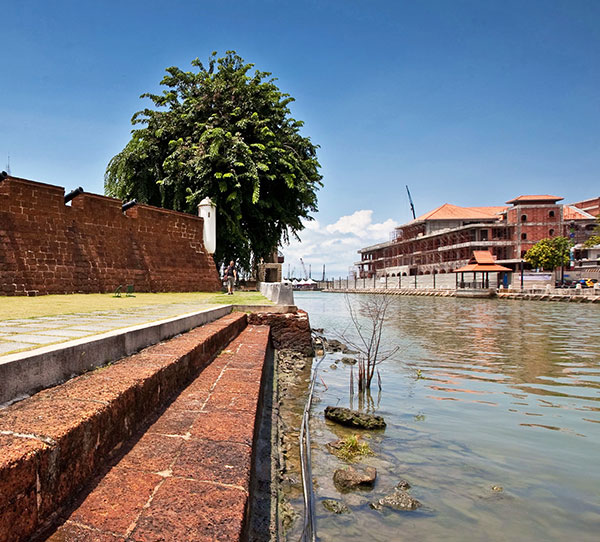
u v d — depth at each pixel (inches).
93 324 223.3
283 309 485.7
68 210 685.3
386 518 134.7
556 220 2726.4
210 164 938.1
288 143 1093.8
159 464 104.1
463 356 473.7
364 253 4813.0
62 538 72.2
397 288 3395.7
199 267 954.7
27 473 69.6
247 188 983.6
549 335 679.1
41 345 140.6
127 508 83.3
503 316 1101.7
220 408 151.1
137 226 824.9
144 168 1018.1
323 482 159.5
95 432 96.7
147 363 158.1
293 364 416.2
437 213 3400.6
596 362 433.1
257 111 1042.7
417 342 598.2
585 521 135.3
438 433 218.7
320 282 6122.1
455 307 1541.6
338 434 216.1
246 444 119.6
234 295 753.0
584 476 168.4
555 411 259.4
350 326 867.4
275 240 1195.3
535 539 124.6
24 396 105.2
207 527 78.7
